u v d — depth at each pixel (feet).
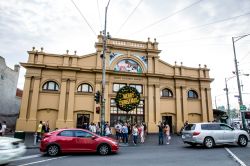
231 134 46.62
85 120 82.33
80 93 83.61
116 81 88.38
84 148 37.63
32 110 77.82
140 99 88.02
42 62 82.64
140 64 92.63
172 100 93.56
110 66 88.63
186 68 98.84
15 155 26.63
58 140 37.29
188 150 42.55
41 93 80.69
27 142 58.29
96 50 89.04
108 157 35.27
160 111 90.33
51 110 80.48
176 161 30.68
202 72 100.17
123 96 83.56
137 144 57.72
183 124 90.84
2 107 101.50
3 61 101.55
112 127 84.02
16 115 115.34
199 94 97.86
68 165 28.25
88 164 28.96
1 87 100.78
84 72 85.81
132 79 90.27
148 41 95.14
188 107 94.84
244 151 39.70
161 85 93.45
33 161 31.42
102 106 55.16
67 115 79.87
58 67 82.74
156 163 29.40
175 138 74.02
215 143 45.27
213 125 46.55
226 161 30.04
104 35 59.72
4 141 26.23
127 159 33.01
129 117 87.15
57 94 81.87
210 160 31.01
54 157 35.40
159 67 95.35
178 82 94.94
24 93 78.64
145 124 79.61
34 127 76.33
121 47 91.09
